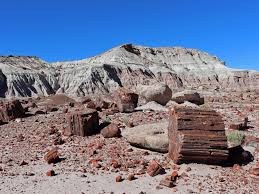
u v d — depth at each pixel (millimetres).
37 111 25719
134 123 20375
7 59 153125
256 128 20000
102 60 159000
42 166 15062
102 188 12555
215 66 169875
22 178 13703
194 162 14273
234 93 57906
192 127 14305
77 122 18781
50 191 12352
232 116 23891
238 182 12852
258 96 45719
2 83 131750
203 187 12453
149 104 27047
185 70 165500
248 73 161375
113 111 23688
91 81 134250
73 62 164875
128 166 14422
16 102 24516
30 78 138375
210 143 14094
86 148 16891
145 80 141000
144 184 12828
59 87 140500
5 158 16328
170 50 179125
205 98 41906
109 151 16281
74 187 12664
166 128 16594
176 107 14875
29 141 18828
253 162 14734
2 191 12398
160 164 14445
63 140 18156
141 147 16328
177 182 12898
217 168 14047
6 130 21438
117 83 137625
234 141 16469
